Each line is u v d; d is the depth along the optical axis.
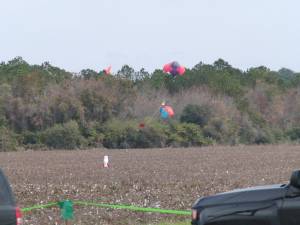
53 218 60.78
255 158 163.75
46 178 104.31
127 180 98.81
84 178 103.62
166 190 84.56
